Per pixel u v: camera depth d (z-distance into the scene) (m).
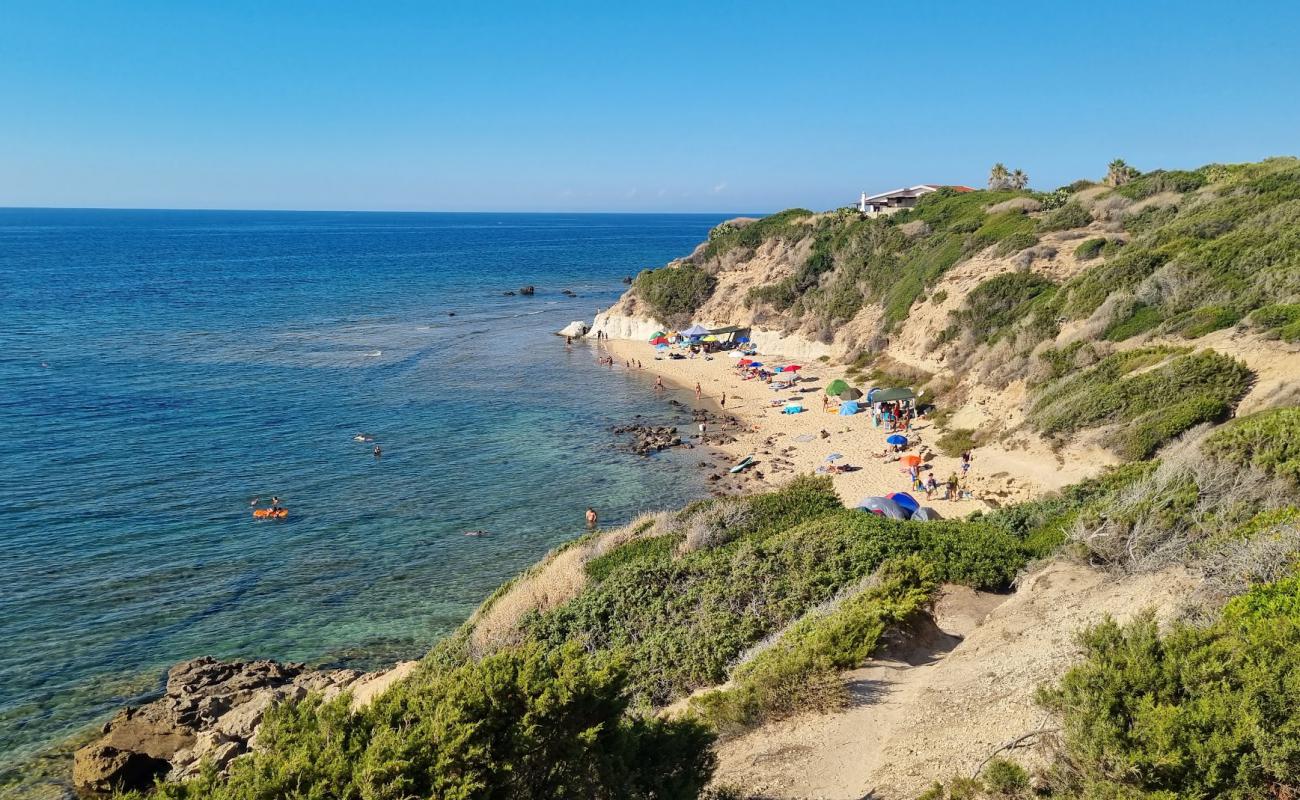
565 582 21.28
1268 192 45.84
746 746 10.70
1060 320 40.94
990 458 34.31
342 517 35.09
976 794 7.95
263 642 25.41
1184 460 16.27
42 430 45.56
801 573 17.41
